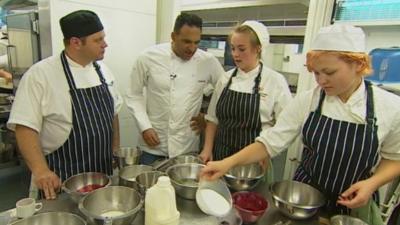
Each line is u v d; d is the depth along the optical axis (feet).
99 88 4.74
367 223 3.27
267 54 8.18
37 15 6.75
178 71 6.01
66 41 4.41
